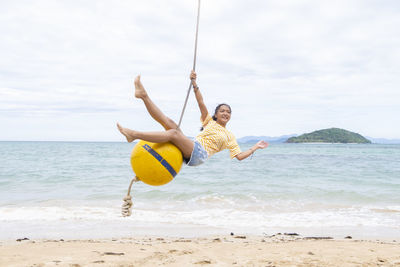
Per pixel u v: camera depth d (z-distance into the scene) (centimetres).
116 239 635
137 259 439
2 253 467
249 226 779
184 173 1964
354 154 4562
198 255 471
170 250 500
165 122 391
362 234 709
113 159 3128
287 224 801
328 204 1052
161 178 386
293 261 431
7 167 2238
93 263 411
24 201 1064
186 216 876
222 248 526
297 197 1163
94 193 1223
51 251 484
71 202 1052
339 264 415
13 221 799
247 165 2575
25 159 3069
